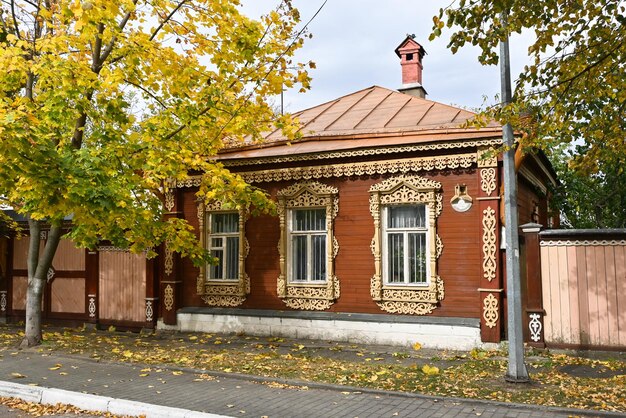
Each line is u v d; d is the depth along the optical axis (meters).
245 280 14.01
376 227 12.56
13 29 12.46
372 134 12.88
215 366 9.94
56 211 10.27
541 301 11.02
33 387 8.19
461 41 7.88
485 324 11.32
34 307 12.48
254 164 13.84
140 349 12.06
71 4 9.88
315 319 12.95
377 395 7.96
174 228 12.85
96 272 15.94
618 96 8.48
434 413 7.01
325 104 16.42
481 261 11.49
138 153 11.22
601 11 7.76
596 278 10.66
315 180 13.34
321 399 7.76
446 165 11.93
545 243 11.10
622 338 10.39
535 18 7.82
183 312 14.54
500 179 11.53
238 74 11.80
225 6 11.22
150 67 11.34
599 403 7.18
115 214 10.76
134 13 11.44
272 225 13.84
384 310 12.48
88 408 7.47
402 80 17.80
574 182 19.02
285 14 11.52
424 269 12.30
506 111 8.03
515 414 6.89
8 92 11.60
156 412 6.93
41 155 9.16
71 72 10.04
